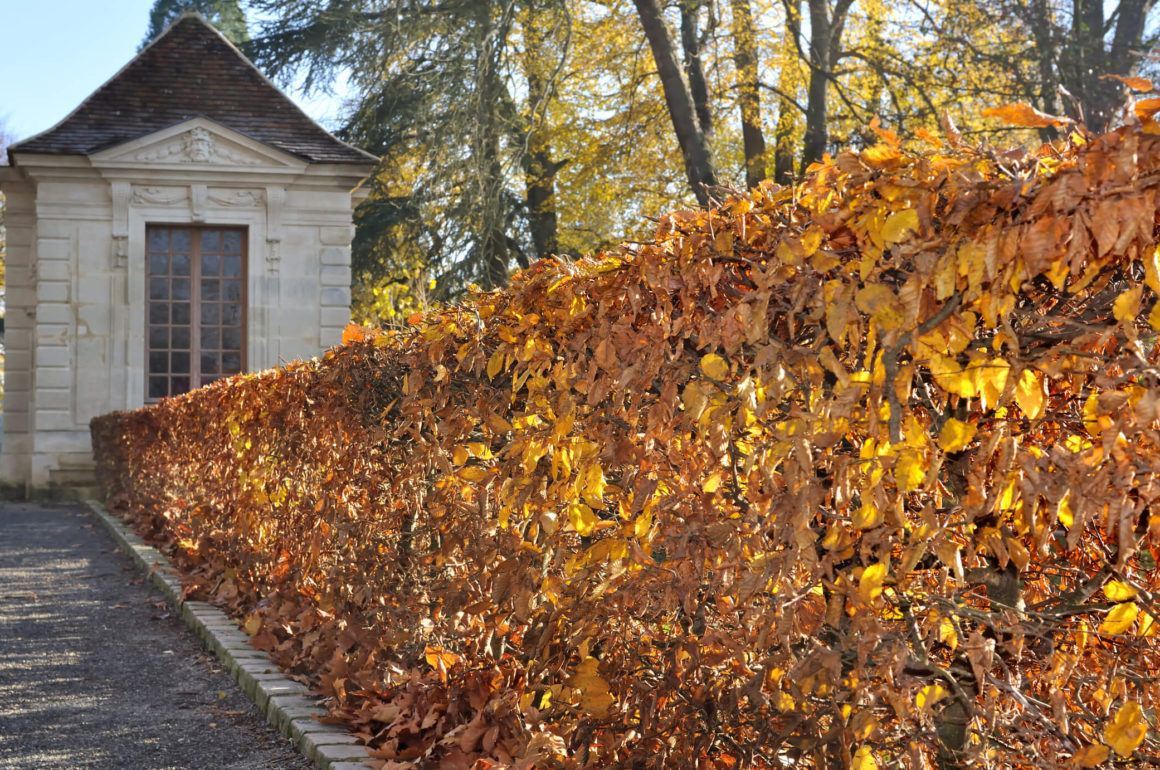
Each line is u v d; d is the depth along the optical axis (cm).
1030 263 157
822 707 207
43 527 1363
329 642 460
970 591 202
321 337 1877
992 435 177
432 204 2241
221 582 711
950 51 1945
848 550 194
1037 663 203
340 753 357
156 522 1086
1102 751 171
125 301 1814
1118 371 167
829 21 1958
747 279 218
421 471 380
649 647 260
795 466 197
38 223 1788
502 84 2217
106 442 1573
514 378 299
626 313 249
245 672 493
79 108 1895
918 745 190
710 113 2039
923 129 178
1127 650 204
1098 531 199
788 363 199
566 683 258
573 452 271
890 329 177
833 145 2086
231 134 1825
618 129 2333
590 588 268
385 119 2294
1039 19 1827
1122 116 154
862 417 191
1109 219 150
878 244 178
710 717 233
